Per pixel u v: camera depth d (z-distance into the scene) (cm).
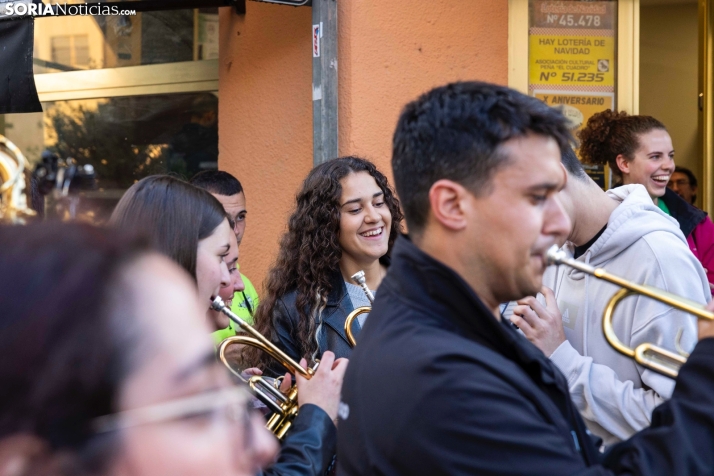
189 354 66
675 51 564
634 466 116
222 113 409
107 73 443
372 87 356
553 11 404
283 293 259
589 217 210
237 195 342
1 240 64
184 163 434
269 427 201
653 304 195
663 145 353
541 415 121
